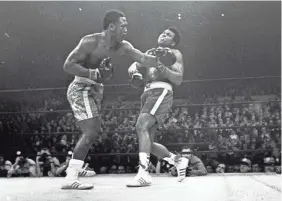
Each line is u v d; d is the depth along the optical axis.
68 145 12.14
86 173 4.15
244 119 12.66
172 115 13.19
